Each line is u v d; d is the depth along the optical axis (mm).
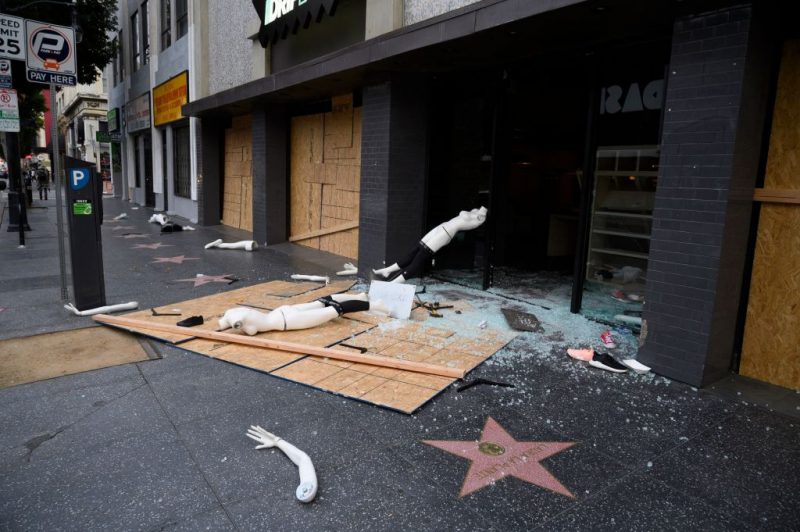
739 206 4254
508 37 5508
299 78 8609
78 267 6043
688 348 4391
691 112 4250
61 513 2715
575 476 3102
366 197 8039
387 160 7547
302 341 5168
